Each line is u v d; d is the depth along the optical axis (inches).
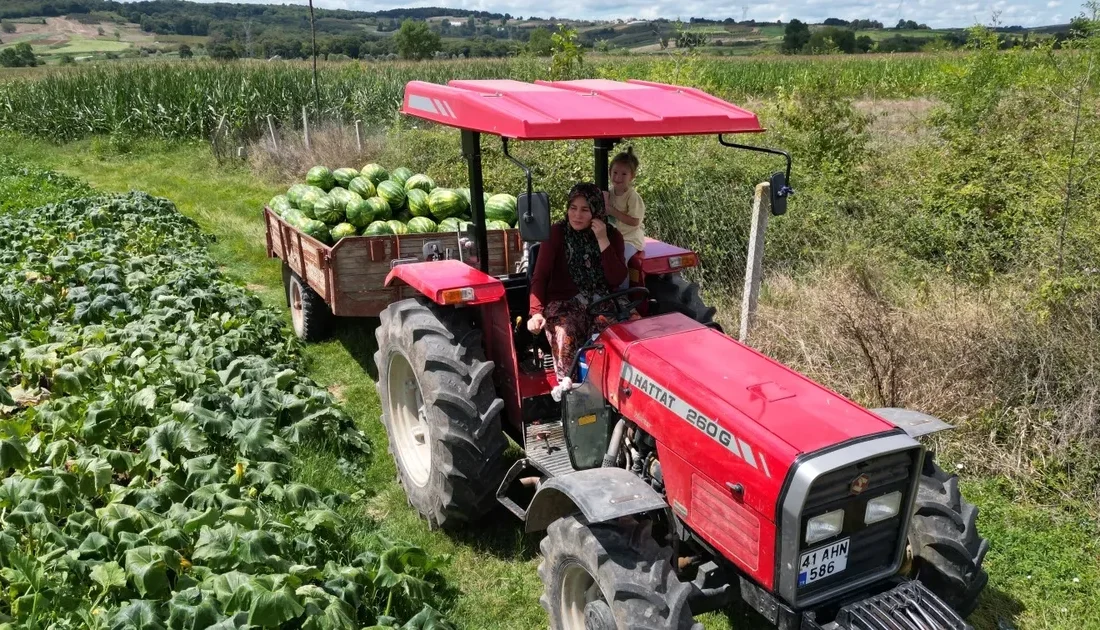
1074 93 313.1
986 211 311.1
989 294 259.8
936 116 429.1
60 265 338.0
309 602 143.4
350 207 298.4
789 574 120.9
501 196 304.7
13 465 184.9
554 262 173.0
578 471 150.2
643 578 125.8
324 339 313.9
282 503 182.9
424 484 197.2
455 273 196.1
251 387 233.6
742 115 154.3
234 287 342.3
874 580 128.5
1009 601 169.8
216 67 952.3
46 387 247.3
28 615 140.4
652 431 145.5
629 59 665.0
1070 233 243.6
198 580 150.7
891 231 310.8
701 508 136.4
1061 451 205.5
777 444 122.0
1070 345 220.4
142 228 430.9
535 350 192.9
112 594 145.0
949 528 143.9
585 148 380.2
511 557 185.5
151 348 264.2
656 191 338.6
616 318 169.2
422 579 168.1
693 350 150.2
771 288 304.7
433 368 182.2
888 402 227.9
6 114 882.8
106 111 851.4
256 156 678.5
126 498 175.5
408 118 748.6
